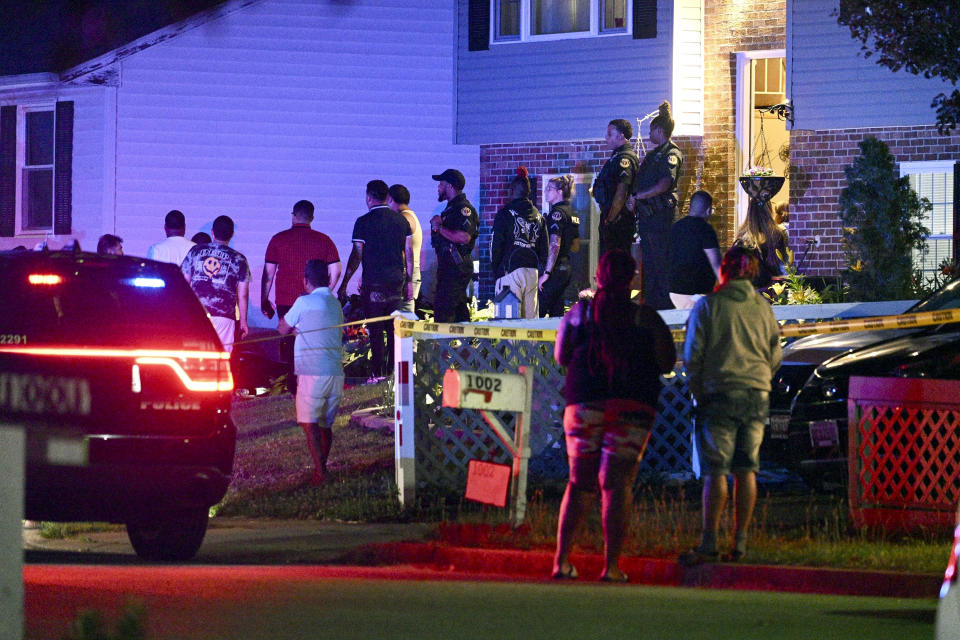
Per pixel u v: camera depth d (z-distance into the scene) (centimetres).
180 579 2048
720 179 5781
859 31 5219
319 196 6278
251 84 6269
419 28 6253
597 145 5934
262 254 6266
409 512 2986
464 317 4838
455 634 1583
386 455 3494
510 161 6091
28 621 1574
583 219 5934
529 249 4806
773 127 5881
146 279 2258
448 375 2512
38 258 2212
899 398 2472
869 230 4778
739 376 2214
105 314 2214
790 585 2109
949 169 5319
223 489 2269
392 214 4653
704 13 5822
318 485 3312
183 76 6256
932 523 2453
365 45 6253
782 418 3152
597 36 5934
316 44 6262
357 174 6275
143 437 2189
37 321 2192
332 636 1553
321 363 3303
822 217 5494
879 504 2498
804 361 3195
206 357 2253
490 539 2412
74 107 6316
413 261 4819
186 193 6256
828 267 5466
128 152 6256
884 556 2173
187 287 2294
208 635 1540
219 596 1855
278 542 2641
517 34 6088
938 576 2033
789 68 5553
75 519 2267
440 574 2228
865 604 1911
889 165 4822
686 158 5812
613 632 1616
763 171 5169
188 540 2398
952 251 5288
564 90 5988
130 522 2372
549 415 3341
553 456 3341
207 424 2239
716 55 5800
